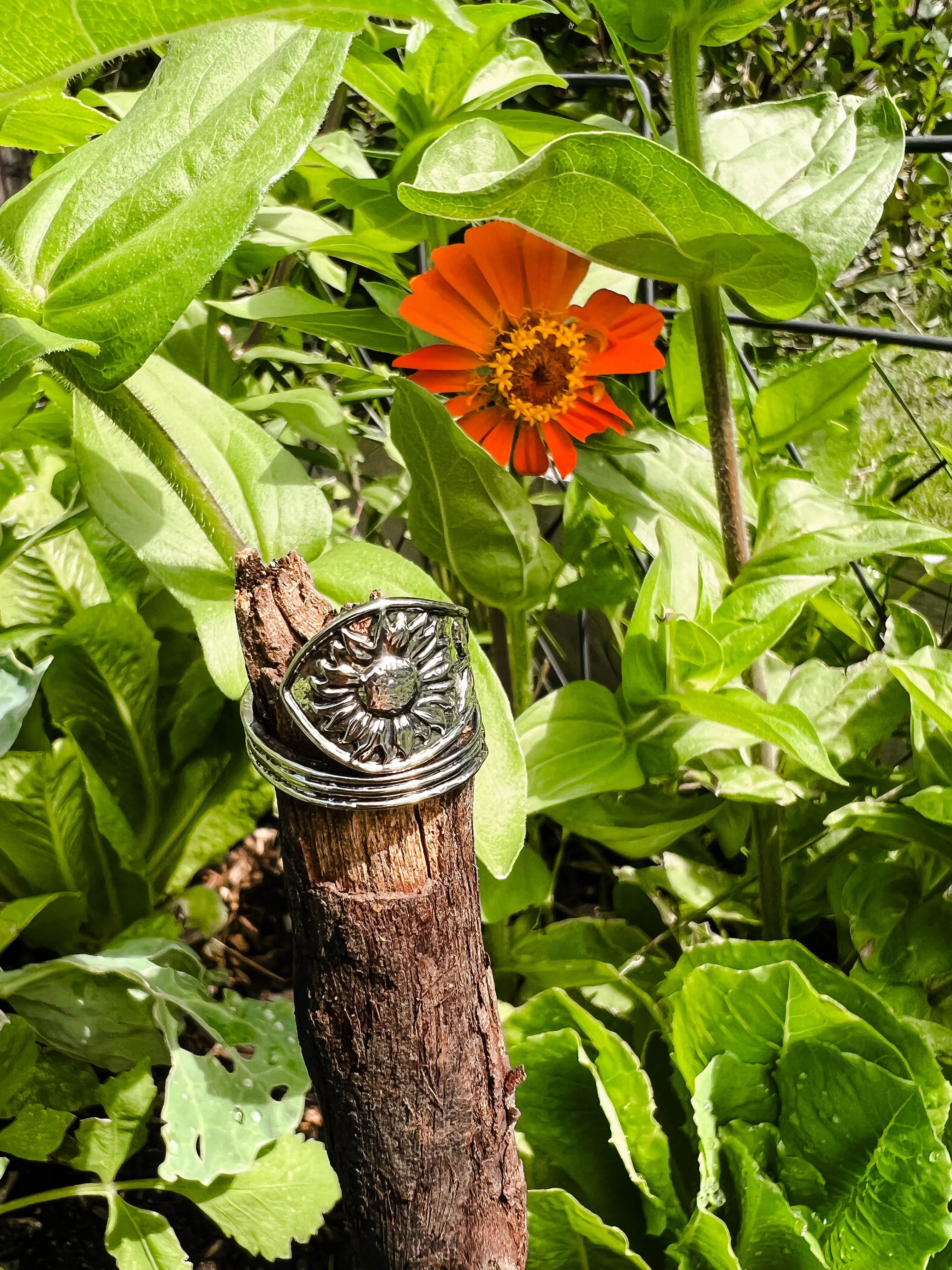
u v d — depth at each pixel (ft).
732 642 0.53
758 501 0.60
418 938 0.38
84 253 0.41
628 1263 0.49
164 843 0.68
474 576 0.57
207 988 0.58
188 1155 0.49
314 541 0.50
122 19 0.33
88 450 0.50
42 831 0.60
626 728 0.57
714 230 0.46
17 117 0.52
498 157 0.50
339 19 0.32
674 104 0.53
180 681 0.69
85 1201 0.58
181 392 0.51
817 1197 0.49
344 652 0.35
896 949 0.56
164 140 0.42
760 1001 0.47
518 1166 0.43
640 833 0.60
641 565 0.74
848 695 0.63
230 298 0.69
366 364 0.89
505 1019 0.51
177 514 0.50
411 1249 0.41
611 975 0.59
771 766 0.60
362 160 0.73
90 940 0.66
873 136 0.55
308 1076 0.54
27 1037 0.53
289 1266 0.57
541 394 0.55
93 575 0.66
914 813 0.55
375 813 0.37
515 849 0.46
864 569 0.75
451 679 0.37
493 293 0.55
